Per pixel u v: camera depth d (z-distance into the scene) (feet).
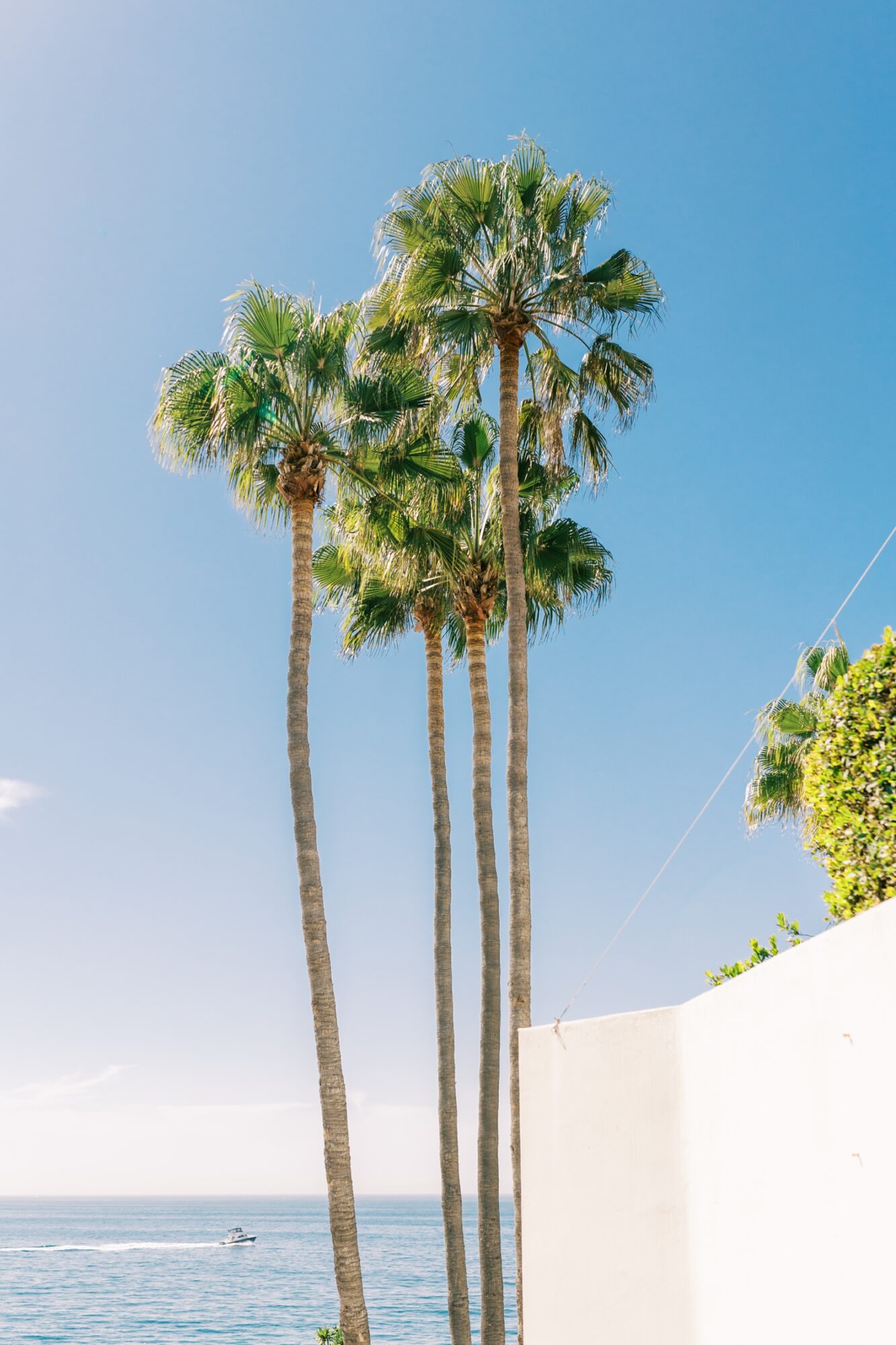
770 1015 17.95
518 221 53.06
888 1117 13.87
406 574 59.93
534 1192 26.37
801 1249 16.33
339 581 67.51
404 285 53.16
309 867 48.52
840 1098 15.24
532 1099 26.96
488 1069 53.67
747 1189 18.69
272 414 52.13
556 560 60.18
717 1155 20.31
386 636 65.72
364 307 55.88
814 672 57.57
